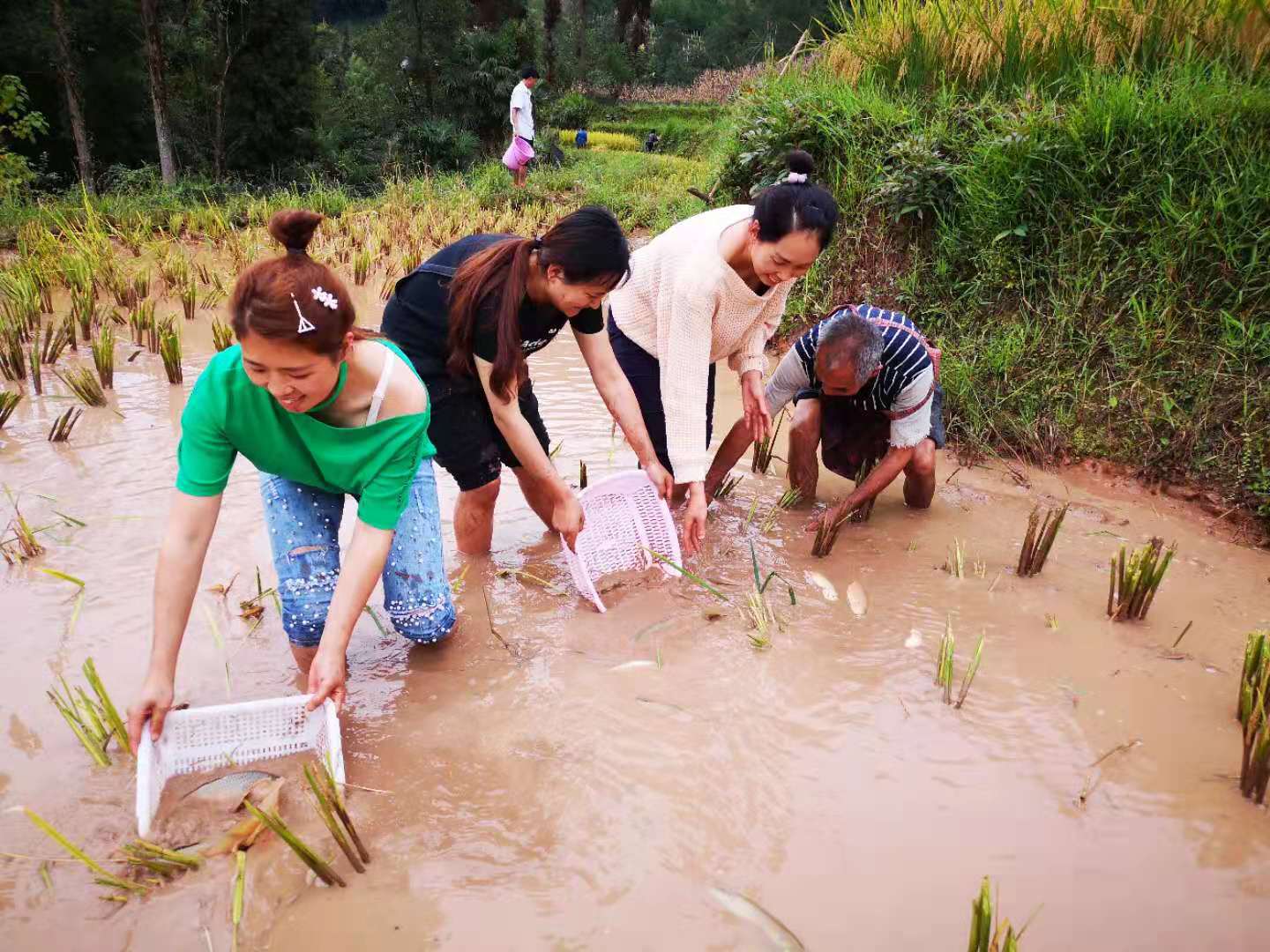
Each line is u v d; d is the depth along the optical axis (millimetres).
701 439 3502
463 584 3566
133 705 2271
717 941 2023
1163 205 4762
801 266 3246
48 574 3445
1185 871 2271
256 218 11125
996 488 4648
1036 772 2602
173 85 23141
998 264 5309
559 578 3637
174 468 4438
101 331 6648
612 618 3355
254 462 2555
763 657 3121
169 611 2336
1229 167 4645
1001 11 6504
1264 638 2953
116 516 3934
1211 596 3643
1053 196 5188
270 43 23078
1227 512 4281
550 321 3180
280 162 23719
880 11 7387
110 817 2316
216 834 2211
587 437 5113
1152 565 3338
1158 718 2852
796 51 8031
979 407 5031
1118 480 4652
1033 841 2350
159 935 1977
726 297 3457
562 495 3199
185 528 2355
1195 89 5094
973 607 3486
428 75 26234
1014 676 3053
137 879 2107
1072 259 5129
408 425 2441
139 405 5312
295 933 2000
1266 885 2236
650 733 2711
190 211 11195
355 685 2914
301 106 23797
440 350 3195
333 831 2086
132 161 23156
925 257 5934
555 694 2893
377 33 26469
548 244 2809
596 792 2465
